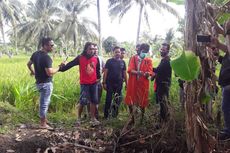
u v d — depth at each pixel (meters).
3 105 7.24
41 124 6.05
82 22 42.34
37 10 44.12
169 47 6.21
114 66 6.99
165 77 6.14
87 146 5.21
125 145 5.05
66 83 9.23
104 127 5.97
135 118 5.61
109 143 5.22
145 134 5.18
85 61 6.63
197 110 3.48
